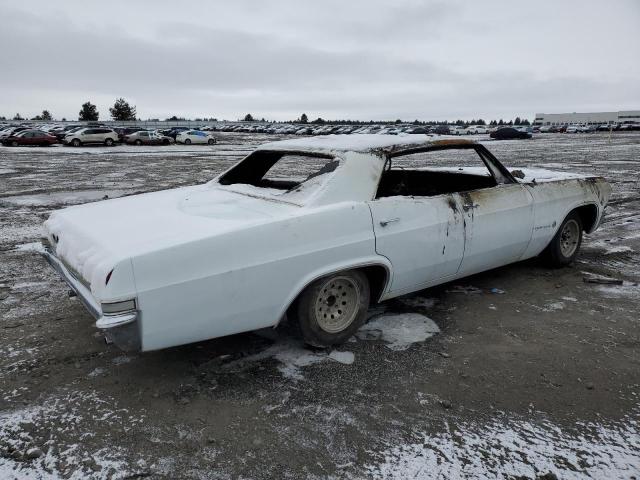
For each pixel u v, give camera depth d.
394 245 3.49
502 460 2.39
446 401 2.84
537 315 4.02
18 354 3.42
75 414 2.75
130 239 2.87
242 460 2.39
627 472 2.31
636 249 6.04
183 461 2.38
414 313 4.07
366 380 3.08
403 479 2.27
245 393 2.94
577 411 2.77
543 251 5.05
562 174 5.39
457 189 5.27
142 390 2.98
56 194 11.25
